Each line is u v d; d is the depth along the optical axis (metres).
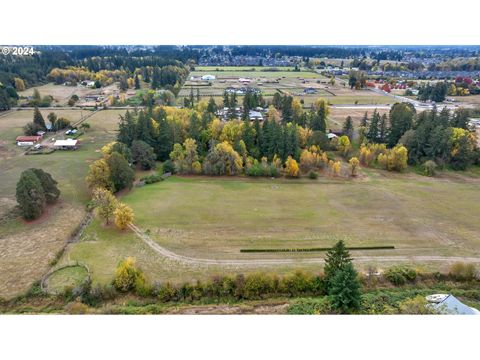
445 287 38.06
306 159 73.50
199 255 43.38
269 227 50.25
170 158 76.75
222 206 56.69
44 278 38.69
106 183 59.03
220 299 35.38
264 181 68.81
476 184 70.38
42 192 52.53
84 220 51.94
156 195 60.56
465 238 48.84
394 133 89.31
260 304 34.31
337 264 35.94
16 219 51.34
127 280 36.09
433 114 88.38
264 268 41.09
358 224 51.84
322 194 62.88
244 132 78.62
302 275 36.88
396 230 50.41
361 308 32.59
